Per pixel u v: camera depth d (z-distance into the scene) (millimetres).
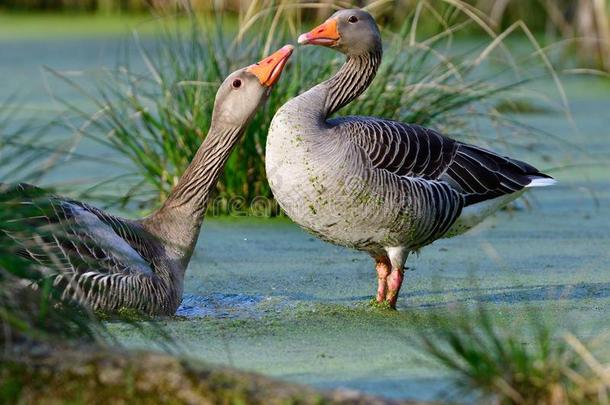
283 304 11578
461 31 28375
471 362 7984
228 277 12734
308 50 16250
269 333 10211
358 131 11266
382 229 11273
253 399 7332
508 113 21984
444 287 12492
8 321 8148
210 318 10867
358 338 10039
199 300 11742
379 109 15562
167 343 9664
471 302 11750
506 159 12305
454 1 16812
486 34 28641
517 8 29594
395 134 11422
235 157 15812
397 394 8219
